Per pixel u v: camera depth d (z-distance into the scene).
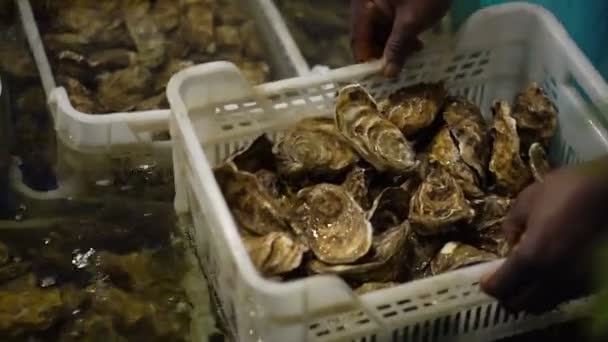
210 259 1.22
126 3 1.55
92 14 1.54
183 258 1.27
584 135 1.28
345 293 1.07
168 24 1.53
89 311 1.22
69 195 1.33
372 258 1.17
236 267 1.09
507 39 1.34
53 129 1.38
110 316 1.21
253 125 1.30
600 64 1.34
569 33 1.38
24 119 1.40
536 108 1.31
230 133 1.29
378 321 1.11
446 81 1.35
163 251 1.28
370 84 1.32
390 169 1.24
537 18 1.32
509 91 1.38
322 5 1.60
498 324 1.19
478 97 1.38
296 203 1.22
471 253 1.18
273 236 1.16
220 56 1.51
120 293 1.23
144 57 1.48
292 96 1.29
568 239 1.01
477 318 1.17
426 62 1.33
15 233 1.29
